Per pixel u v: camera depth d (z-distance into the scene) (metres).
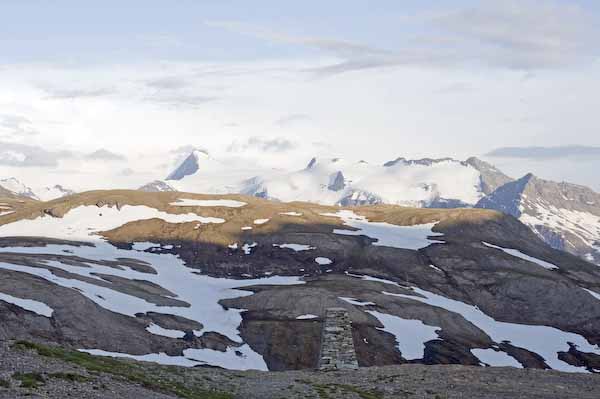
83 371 60.81
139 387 60.06
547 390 77.12
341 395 72.19
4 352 62.34
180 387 68.31
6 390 49.28
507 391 76.31
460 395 73.94
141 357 180.12
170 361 183.12
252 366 196.12
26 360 60.41
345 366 93.88
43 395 49.25
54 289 194.00
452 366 94.50
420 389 77.19
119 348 180.50
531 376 85.56
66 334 175.50
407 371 89.88
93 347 175.38
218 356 196.88
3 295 183.00
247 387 76.38
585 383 81.75
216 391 71.44
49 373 55.94
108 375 61.66
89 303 195.00
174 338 199.12
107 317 193.38
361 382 81.62
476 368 92.19
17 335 166.00
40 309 181.25
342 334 96.12
